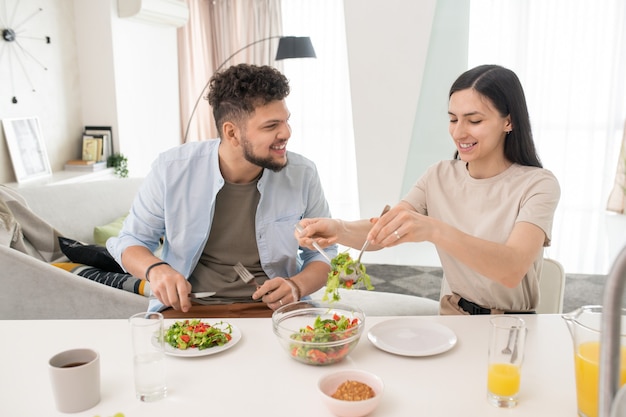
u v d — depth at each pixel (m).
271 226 1.77
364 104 3.40
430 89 3.48
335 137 6.02
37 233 2.75
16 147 3.47
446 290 1.77
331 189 6.12
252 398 1.02
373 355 1.19
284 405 0.99
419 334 1.30
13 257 2.20
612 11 4.61
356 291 2.67
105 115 4.23
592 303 3.54
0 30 3.37
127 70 4.36
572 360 1.16
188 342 1.21
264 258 1.78
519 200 1.50
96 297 2.24
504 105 1.46
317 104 5.99
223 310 1.63
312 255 1.86
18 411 0.98
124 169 4.23
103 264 2.62
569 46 4.75
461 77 1.50
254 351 1.21
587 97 4.76
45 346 1.24
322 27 5.81
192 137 5.60
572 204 4.91
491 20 4.88
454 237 1.28
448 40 3.39
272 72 1.57
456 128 1.51
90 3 4.08
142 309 2.25
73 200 3.16
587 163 4.83
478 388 1.05
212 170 1.74
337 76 5.88
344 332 1.13
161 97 5.01
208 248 1.79
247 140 1.57
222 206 1.76
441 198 1.66
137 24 4.51
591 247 4.44
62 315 2.27
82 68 4.19
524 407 0.98
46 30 3.80
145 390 1.00
